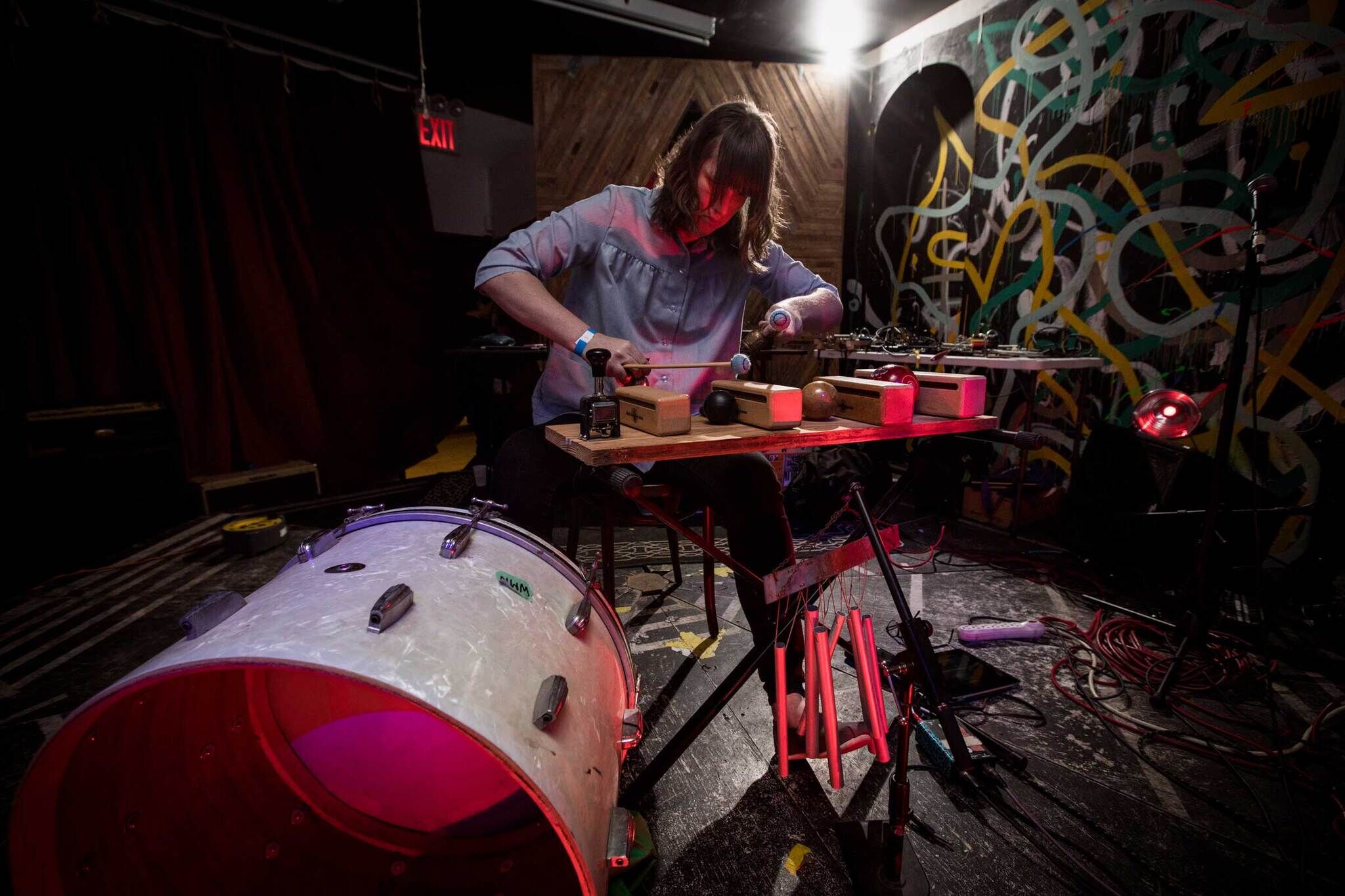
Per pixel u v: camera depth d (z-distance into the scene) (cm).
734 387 121
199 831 93
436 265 523
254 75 404
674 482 159
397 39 447
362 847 106
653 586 271
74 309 346
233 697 106
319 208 440
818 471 349
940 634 231
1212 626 231
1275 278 271
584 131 449
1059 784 154
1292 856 133
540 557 111
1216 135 287
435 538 104
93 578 280
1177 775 157
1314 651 218
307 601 80
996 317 402
